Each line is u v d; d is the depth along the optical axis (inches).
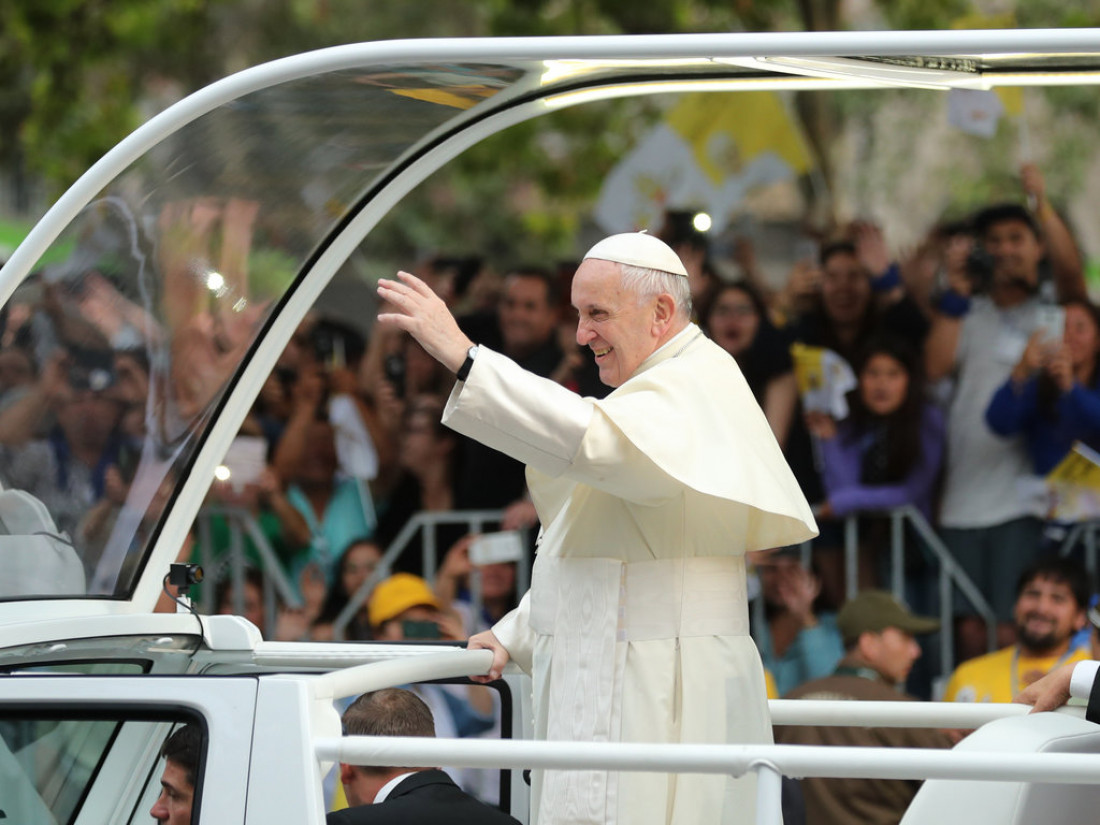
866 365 850.8
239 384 546.3
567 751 322.3
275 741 331.0
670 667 430.9
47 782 346.9
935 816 360.5
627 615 434.0
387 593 870.4
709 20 1373.0
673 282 438.6
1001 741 359.6
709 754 319.9
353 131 474.9
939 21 1322.6
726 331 884.0
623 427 400.8
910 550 834.8
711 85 472.4
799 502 436.5
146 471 520.4
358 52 380.5
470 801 414.3
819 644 822.5
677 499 431.8
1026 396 831.7
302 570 883.4
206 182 466.0
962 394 845.8
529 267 920.3
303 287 543.8
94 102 1462.8
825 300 870.4
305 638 876.0
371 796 439.8
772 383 866.8
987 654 805.2
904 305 861.8
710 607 436.8
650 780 418.6
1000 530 828.6
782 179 968.9
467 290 931.3
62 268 446.6
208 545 879.7
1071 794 355.9
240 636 467.2
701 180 971.3
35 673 372.5
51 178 1428.4
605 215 984.9
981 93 899.4
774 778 317.4
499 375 394.0
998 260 849.5
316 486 893.8
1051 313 840.9
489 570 874.1
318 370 906.1
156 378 507.2
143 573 534.9
